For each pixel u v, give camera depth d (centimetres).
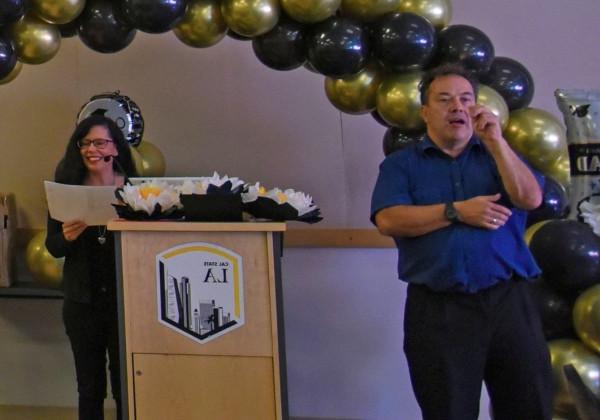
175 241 254
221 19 311
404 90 306
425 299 254
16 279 435
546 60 402
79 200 305
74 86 446
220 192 251
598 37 396
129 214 260
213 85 437
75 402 454
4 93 451
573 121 300
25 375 457
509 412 256
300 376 436
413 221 249
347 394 432
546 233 289
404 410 426
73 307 332
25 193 451
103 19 312
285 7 299
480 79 321
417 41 295
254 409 255
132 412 260
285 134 431
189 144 441
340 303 430
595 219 292
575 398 253
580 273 283
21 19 305
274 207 258
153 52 441
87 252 327
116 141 334
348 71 304
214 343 255
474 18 407
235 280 252
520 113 322
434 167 259
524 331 252
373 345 428
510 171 243
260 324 252
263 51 313
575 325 288
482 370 252
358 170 425
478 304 249
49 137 449
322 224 429
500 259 248
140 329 258
